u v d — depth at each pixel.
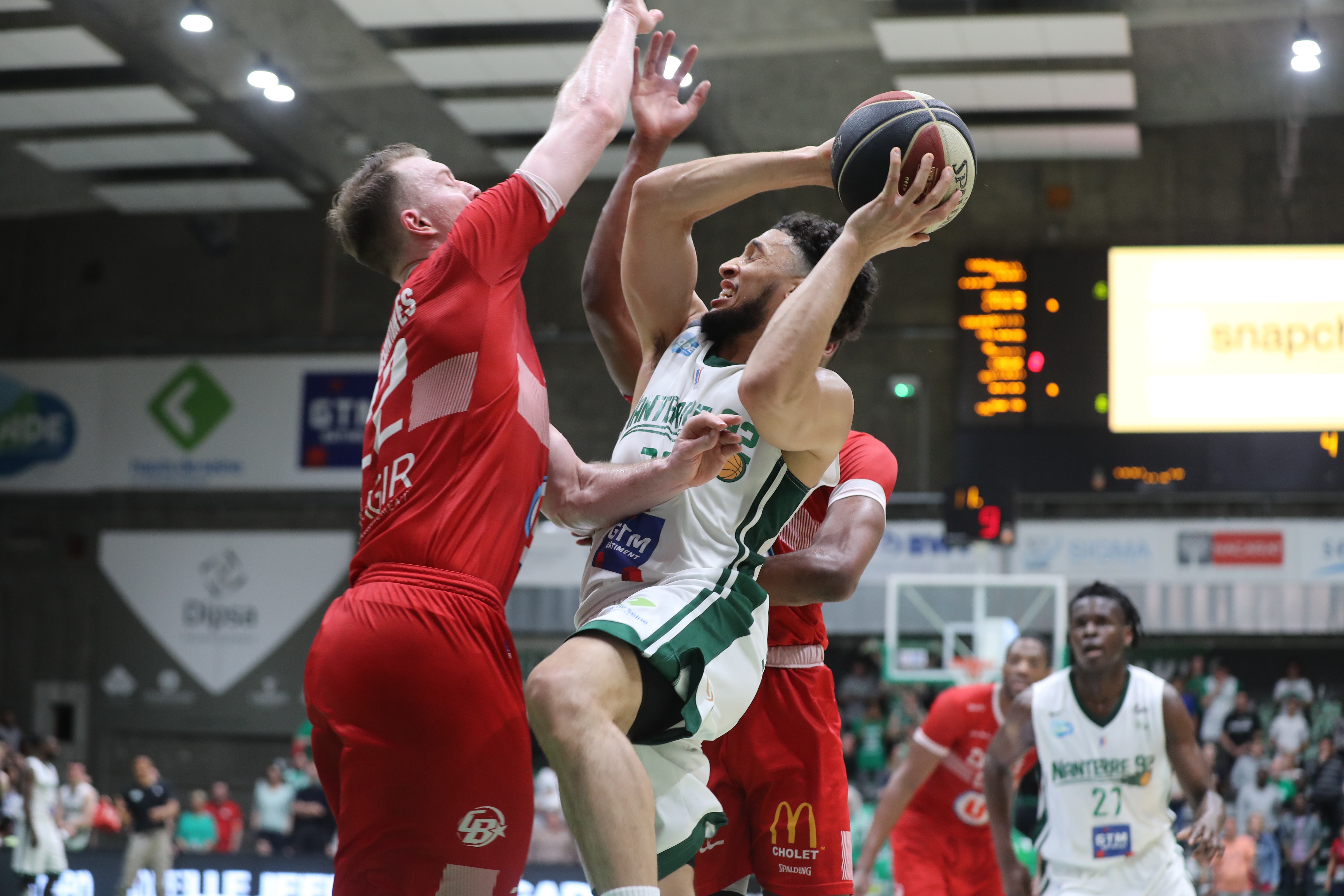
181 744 17.22
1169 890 4.22
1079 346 14.35
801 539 2.90
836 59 14.21
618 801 1.94
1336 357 13.72
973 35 13.34
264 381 17.61
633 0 2.62
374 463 2.28
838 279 2.15
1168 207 15.95
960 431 14.52
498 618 2.19
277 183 17.72
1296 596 14.30
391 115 15.93
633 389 2.98
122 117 15.99
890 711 15.38
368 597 2.14
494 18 13.38
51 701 17.55
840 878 2.83
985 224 16.38
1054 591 14.38
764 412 2.15
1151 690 4.25
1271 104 15.31
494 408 2.22
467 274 2.23
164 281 18.53
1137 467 14.08
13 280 18.92
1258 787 13.03
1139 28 13.45
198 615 17.30
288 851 14.26
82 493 17.91
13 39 14.16
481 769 2.12
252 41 14.20
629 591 2.25
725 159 2.49
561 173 2.34
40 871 11.36
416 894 2.09
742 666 2.25
